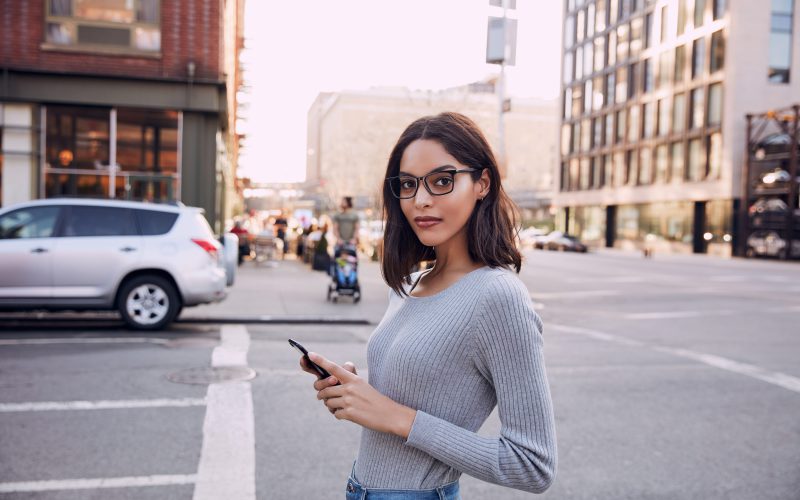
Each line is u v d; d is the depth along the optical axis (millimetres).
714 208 45594
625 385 7211
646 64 54125
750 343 10148
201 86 16859
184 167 17094
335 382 1648
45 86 16125
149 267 9602
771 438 5512
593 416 6023
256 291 14867
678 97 49750
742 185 42688
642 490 4395
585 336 10656
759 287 20391
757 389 7164
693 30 47781
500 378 1578
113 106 16578
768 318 13188
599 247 59812
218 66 17016
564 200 67250
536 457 1538
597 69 61750
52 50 16188
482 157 1773
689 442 5367
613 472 4695
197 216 10031
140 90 16609
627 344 9898
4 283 9250
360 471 1760
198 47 16891
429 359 1624
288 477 4379
